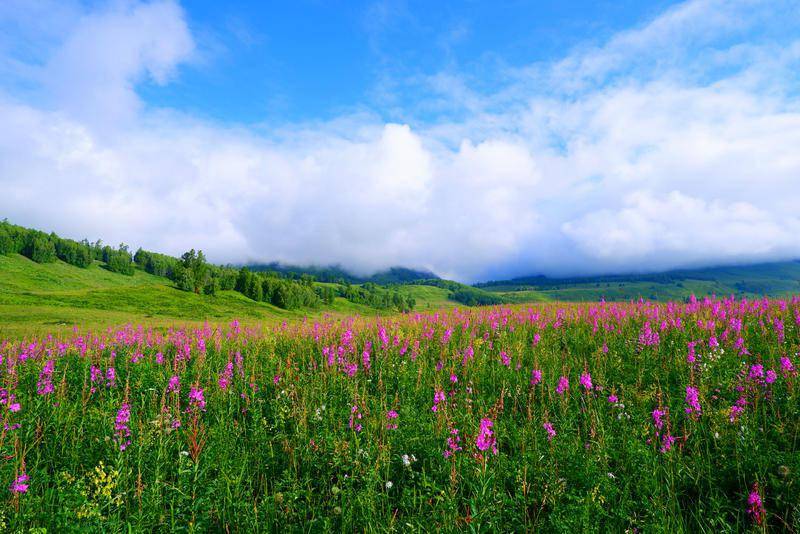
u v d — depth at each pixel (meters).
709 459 5.16
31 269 189.38
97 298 89.56
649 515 4.38
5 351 12.12
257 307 124.88
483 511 4.30
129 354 12.17
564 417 6.42
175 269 134.50
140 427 6.21
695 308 12.55
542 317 14.21
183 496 4.96
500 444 6.09
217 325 17.16
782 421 5.77
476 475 4.93
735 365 7.67
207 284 133.62
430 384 8.35
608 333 11.02
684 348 9.00
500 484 5.14
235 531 4.68
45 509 4.86
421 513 4.64
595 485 4.75
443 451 5.77
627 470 5.25
